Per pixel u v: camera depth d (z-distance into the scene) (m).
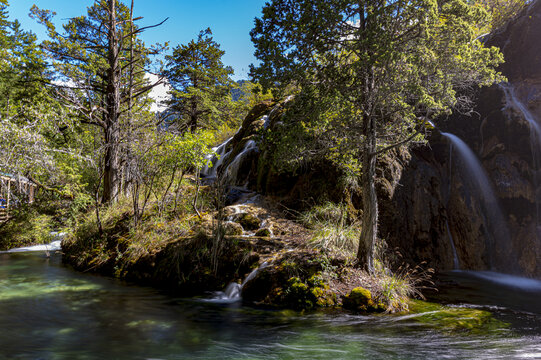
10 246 13.20
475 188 9.24
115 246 8.99
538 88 9.34
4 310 5.60
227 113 21.06
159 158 9.27
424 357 3.67
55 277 8.05
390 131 6.51
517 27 10.02
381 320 4.88
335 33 5.45
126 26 16.23
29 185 16.64
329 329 4.59
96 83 14.11
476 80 5.75
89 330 4.75
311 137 6.25
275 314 5.23
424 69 5.06
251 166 12.35
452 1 5.30
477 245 8.65
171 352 4.00
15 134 9.95
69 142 15.30
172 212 9.60
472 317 4.96
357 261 6.13
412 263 7.69
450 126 10.16
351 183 8.26
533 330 4.49
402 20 5.11
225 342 4.28
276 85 5.78
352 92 5.85
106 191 12.59
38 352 3.98
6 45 22.02
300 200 9.09
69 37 14.62
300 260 6.28
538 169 8.71
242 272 6.61
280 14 5.56
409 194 8.47
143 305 5.87
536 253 8.14
